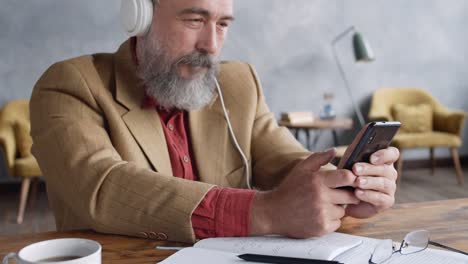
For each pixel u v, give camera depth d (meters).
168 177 0.97
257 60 4.93
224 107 1.34
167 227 0.92
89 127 1.10
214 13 1.10
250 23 4.88
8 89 4.39
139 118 1.20
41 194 4.40
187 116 1.30
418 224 1.02
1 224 3.56
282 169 1.31
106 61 1.26
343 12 5.06
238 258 0.79
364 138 0.89
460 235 0.95
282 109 5.04
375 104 4.91
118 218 0.94
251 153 1.40
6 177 4.43
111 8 4.53
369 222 1.04
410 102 5.04
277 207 0.90
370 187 0.93
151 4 1.14
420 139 4.51
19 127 3.83
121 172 0.98
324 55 5.07
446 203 1.18
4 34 4.34
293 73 5.03
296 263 0.76
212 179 1.29
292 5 4.95
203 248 0.85
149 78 1.17
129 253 0.86
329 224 0.88
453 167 5.38
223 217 0.91
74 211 1.01
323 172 0.91
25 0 4.35
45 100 1.15
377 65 5.19
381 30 5.17
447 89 5.38
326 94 4.73
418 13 5.22
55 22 4.43
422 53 5.28
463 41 5.36
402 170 5.26
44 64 4.45
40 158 1.09
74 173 1.00
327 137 5.19
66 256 0.69
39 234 0.97
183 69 1.15
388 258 0.80
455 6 5.30
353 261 0.79
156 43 1.14
